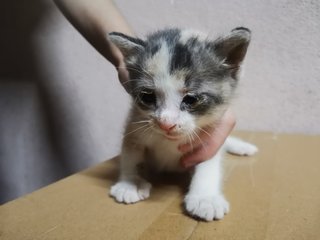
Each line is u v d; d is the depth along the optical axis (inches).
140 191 5.9
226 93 6.2
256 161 7.7
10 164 12.6
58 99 11.6
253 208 5.3
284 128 10.0
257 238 4.4
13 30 11.3
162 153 6.7
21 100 11.9
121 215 5.1
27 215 5.1
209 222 4.9
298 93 9.6
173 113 5.6
